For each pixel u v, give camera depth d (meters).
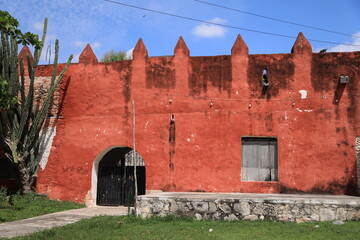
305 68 13.84
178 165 14.19
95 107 15.27
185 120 14.38
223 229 9.45
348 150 13.25
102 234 8.77
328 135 13.43
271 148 13.91
